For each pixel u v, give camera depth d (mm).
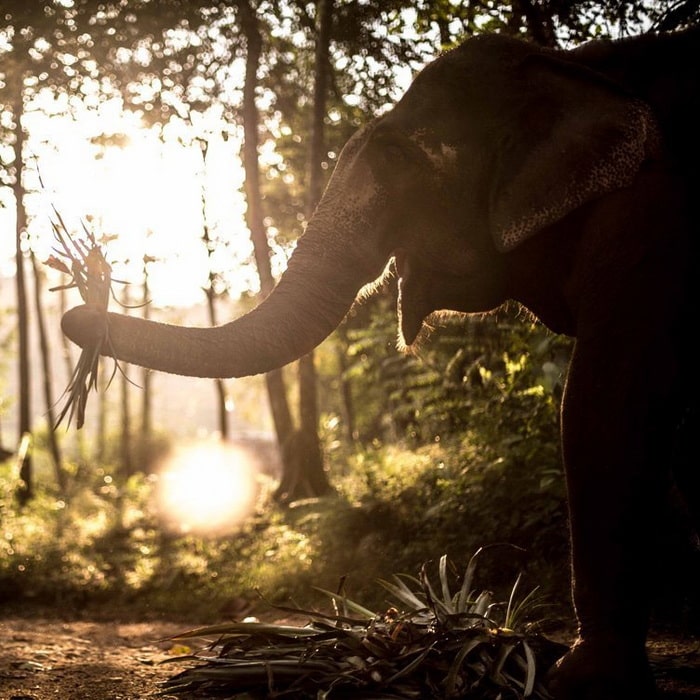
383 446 12156
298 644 3922
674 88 3492
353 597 7121
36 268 18516
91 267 3166
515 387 7781
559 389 6859
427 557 7023
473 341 8562
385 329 11164
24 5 11453
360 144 3779
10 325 29688
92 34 11977
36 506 14242
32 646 5891
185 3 12086
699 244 3256
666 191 3314
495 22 7023
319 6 11469
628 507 3193
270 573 8125
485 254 3633
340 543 8062
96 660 5297
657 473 3217
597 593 3234
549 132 3451
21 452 15328
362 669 3621
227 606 7738
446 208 3604
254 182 12375
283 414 12344
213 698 3785
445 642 3752
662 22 5168
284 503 11227
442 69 3688
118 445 27703
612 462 3207
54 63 12352
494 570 6523
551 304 3689
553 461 6883
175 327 3281
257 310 3484
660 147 3355
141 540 11203
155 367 3189
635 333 3225
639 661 3223
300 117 14969
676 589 5371
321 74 11438
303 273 3576
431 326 4000
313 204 11492
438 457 8508
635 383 3203
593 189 3326
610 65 3637
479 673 3605
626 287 3273
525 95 3555
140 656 5488
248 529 10375
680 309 3213
